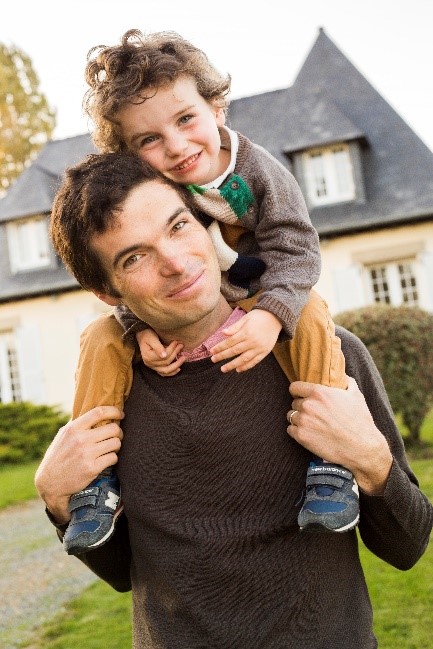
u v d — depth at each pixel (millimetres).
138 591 1704
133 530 1700
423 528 1723
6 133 31203
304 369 1764
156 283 1599
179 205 1616
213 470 1631
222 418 1644
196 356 1725
